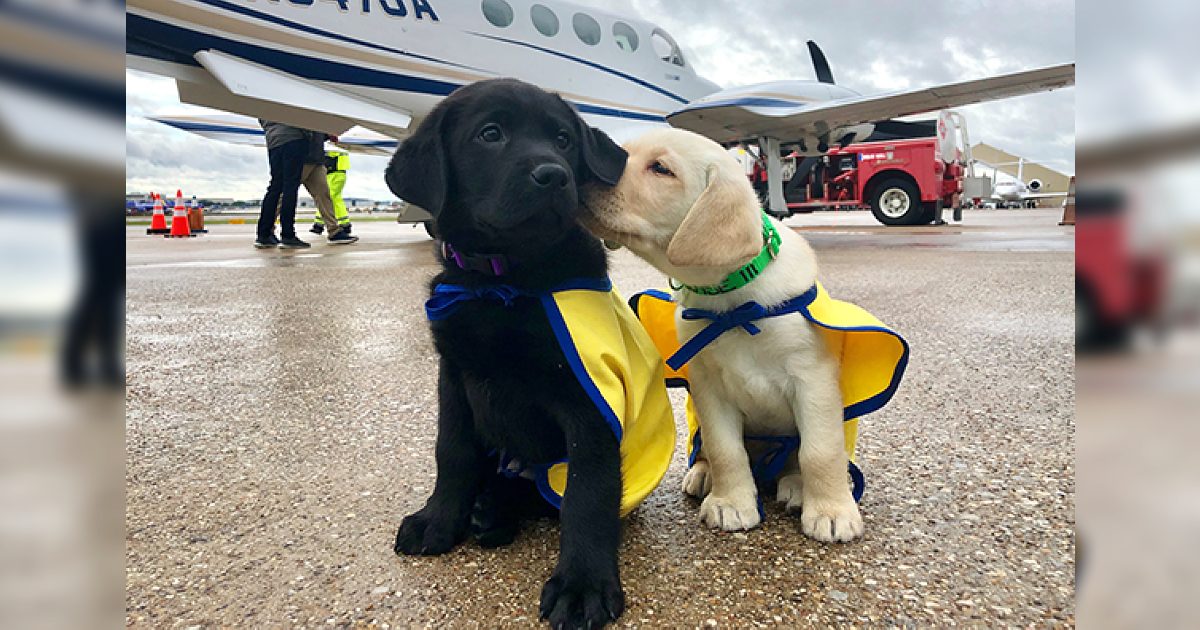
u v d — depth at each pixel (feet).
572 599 5.39
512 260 6.26
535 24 35.94
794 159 59.00
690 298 6.96
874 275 23.73
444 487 6.59
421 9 31.96
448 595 5.71
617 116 40.57
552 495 6.61
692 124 41.93
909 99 37.37
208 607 5.54
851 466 7.31
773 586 5.75
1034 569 5.89
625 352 6.56
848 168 58.18
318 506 7.36
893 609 5.38
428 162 6.85
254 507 7.34
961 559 6.09
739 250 6.18
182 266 30.99
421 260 32.76
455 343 6.23
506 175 6.18
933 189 55.21
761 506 7.13
